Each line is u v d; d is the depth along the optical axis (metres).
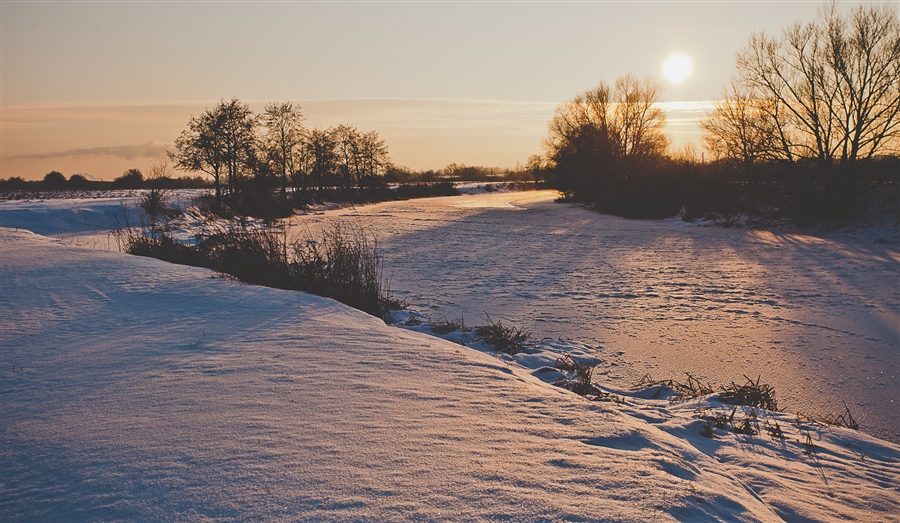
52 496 2.94
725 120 31.80
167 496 2.90
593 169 52.09
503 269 16.69
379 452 3.40
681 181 38.31
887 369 7.99
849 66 26.48
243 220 14.80
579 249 21.81
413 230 29.50
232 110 34.78
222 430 3.71
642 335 9.60
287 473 3.13
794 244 23.03
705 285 14.18
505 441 3.62
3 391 4.48
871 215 26.69
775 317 10.91
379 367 5.15
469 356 5.72
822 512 3.50
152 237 15.42
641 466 3.33
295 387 4.56
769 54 28.44
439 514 2.73
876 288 13.77
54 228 22.09
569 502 2.87
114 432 3.69
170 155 34.34
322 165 55.50
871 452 4.88
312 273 10.07
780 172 29.05
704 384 7.30
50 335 6.21
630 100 51.19
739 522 2.87
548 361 7.33
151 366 5.11
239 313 7.29
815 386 7.39
